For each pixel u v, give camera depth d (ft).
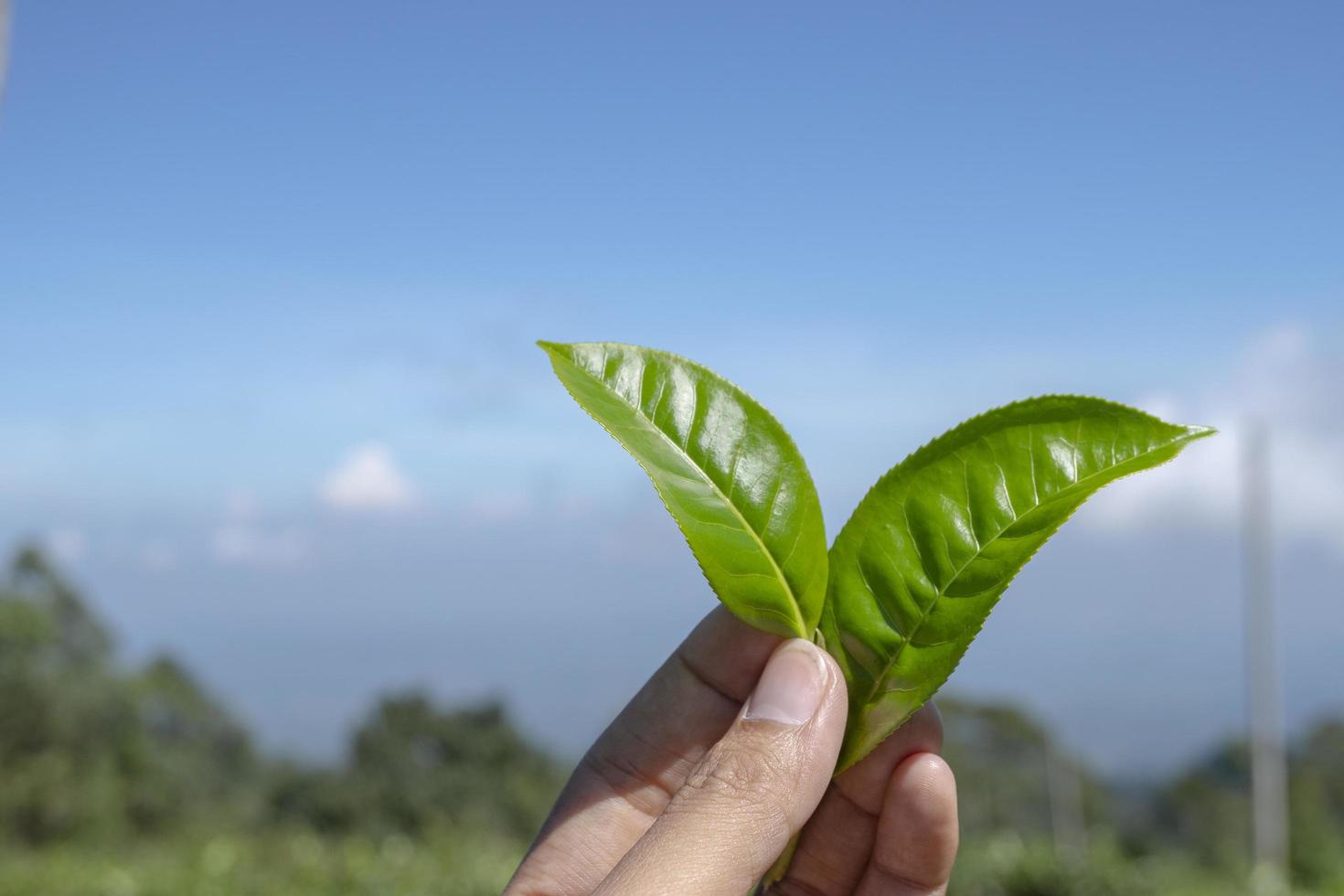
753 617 1.22
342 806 10.82
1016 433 1.18
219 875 5.16
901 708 1.21
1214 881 6.27
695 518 1.20
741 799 1.18
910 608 1.20
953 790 1.33
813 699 1.20
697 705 1.39
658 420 1.21
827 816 1.37
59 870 5.35
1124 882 5.29
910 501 1.20
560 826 1.38
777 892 1.39
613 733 1.41
